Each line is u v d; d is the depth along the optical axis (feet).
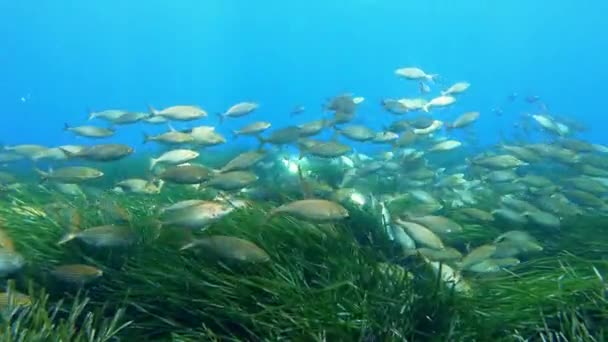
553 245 6.01
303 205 4.60
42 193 7.66
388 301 3.84
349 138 8.38
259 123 8.67
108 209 5.31
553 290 4.16
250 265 4.31
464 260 4.78
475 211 6.34
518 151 8.36
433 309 3.81
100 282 4.35
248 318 3.87
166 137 7.69
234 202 5.65
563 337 3.54
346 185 7.93
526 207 6.56
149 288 4.22
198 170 5.94
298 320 3.70
